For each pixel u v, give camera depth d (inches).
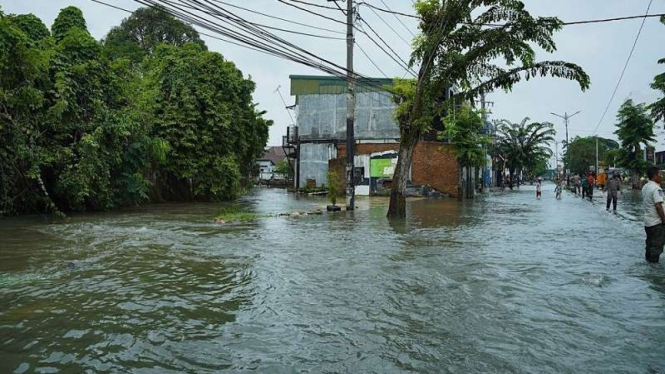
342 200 1176.8
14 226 537.0
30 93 609.3
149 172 1018.1
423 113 655.1
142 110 870.4
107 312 209.9
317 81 1808.6
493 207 922.1
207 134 1054.4
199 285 260.2
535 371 149.4
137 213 733.9
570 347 169.6
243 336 180.7
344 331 186.7
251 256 349.7
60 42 740.7
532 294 243.0
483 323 196.7
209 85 1064.2
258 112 1519.4
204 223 583.2
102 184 725.3
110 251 367.6
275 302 227.5
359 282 268.7
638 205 941.2
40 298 231.0
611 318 203.3
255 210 812.6
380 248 390.3
